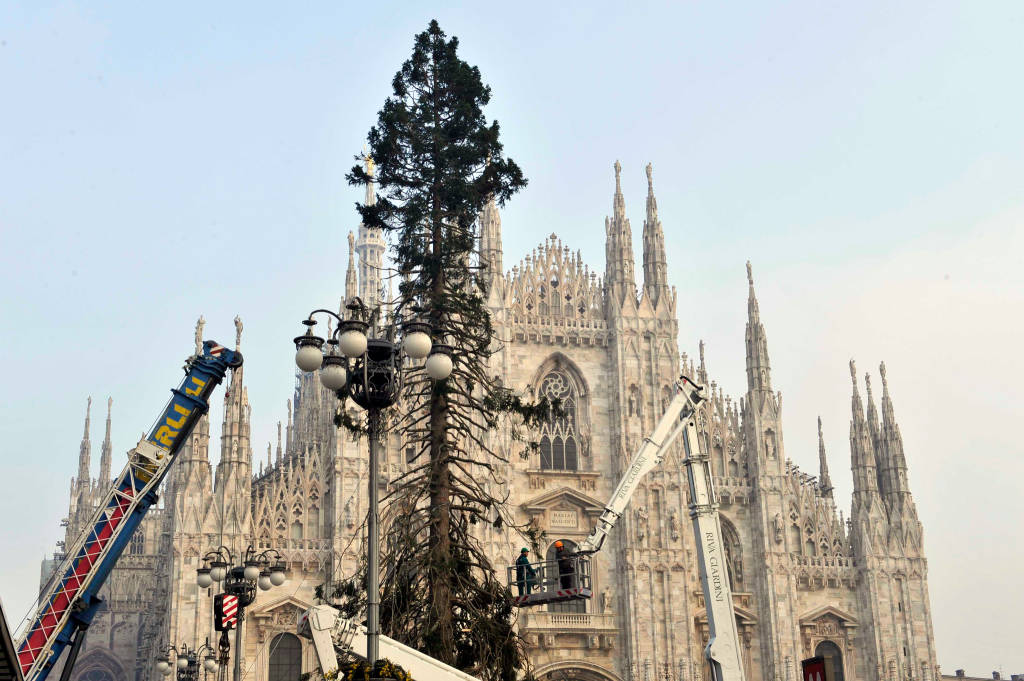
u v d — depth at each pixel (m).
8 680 32.84
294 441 117.19
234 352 44.25
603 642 81.81
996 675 115.62
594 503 84.50
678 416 49.88
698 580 85.19
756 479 87.81
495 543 80.38
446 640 43.38
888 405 93.38
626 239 90.81
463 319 56.50
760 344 90.81
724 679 44.34
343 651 34.06
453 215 52.09
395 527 46.66
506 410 50.56
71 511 118.50
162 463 42.31
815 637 86.69
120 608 117.94
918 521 90.12
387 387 28.38
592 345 88.81
